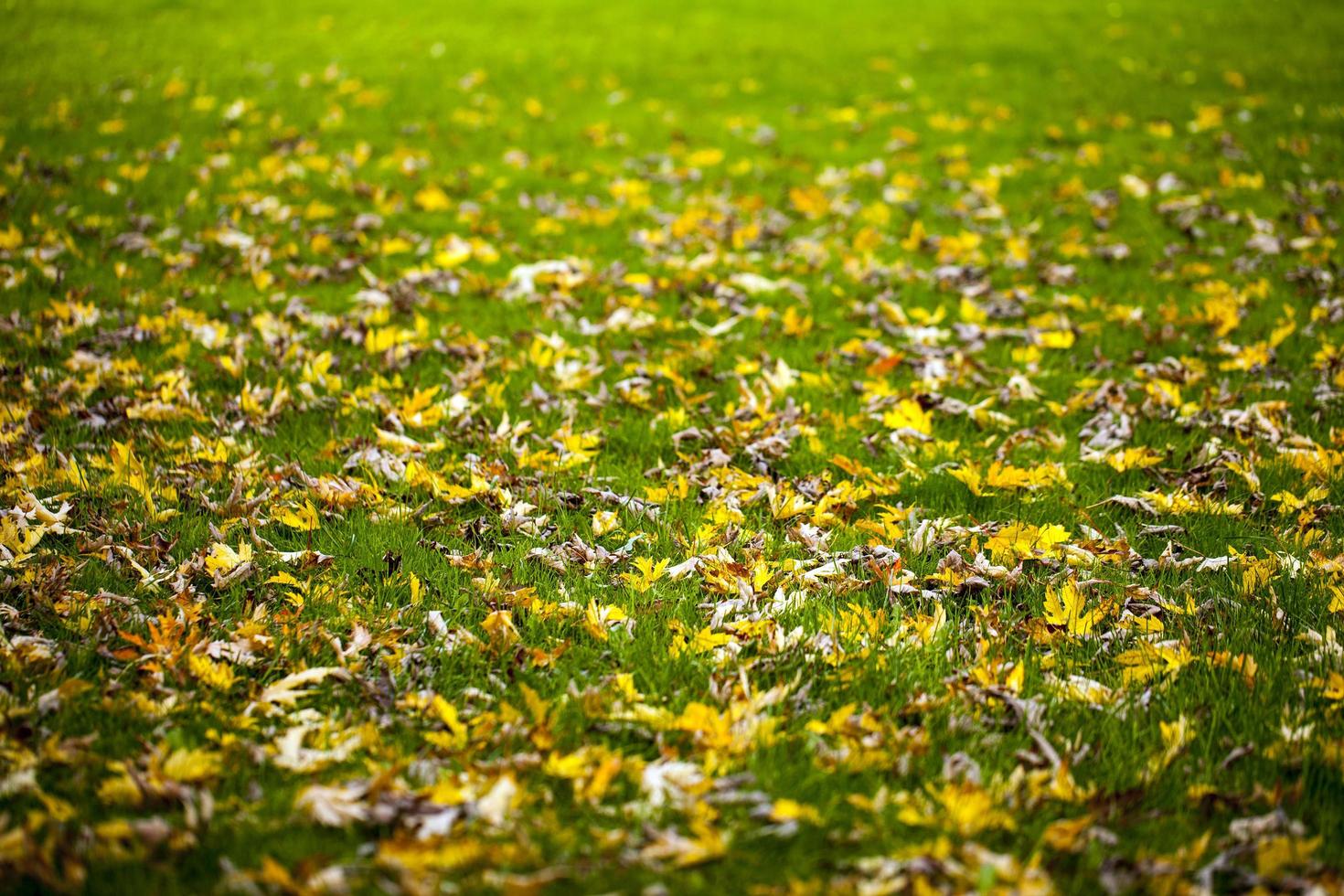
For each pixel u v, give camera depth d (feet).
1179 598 10.02
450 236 21.45
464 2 50.39
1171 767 7.59
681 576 10.23
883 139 30.58
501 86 36.24
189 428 13.46
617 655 9.02
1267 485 12.23
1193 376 15.47
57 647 8.63
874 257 21.35
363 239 21.80
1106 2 48.73
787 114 33.35
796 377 15.79
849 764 7.43
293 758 7.30
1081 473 12.68
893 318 17.99
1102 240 22.38
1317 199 24.45
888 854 6.54
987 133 30.58
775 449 13.03
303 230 22.31
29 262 19.21
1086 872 6.38
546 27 45.75
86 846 6.31
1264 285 18.79
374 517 11.31
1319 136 29.04
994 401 14.84
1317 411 14.29
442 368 15.60
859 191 25.95
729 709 7.97
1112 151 28.73
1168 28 42.88
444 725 7.92
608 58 40.42
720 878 6.29
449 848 6.15
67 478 11.69
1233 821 6.89
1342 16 43.45
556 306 18.19
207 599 9.61
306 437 13.38
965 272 20.13
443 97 34.45
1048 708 8.23
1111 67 37.47
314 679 8.37
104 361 15.19
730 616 9.55
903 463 12.69
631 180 26.78
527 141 30.22
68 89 33.09
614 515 11.21
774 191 26.07
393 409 13.99
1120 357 16.62
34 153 26.37
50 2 46.29
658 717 7.91
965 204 24.52
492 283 19.70
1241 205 24.32
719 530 11.16
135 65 36.63
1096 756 7.70
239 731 7.80
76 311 16.80
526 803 6.91
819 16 47.93
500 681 8.55
